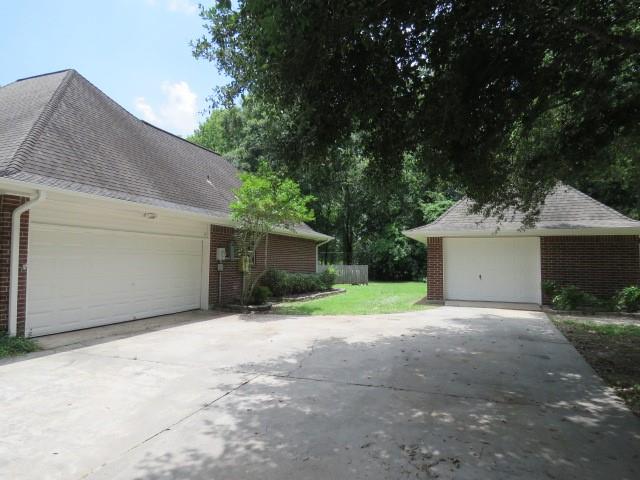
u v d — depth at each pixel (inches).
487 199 310.8
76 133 386.9
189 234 482.3
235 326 383.6
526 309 505.0
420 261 1229.1
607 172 393.4
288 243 729.0
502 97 211.2
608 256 503.5
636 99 246.5
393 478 120.7
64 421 164.2
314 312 483.8
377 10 159.2
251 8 148.0
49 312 323.9
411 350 288.0
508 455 135.2
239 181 685.3
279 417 168.2
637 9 201.6
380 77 183.9
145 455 136.4
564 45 208.5
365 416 169.2
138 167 432.5
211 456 135.3
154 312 432.8
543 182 331.6
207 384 211.9
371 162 236.5
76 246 346.0
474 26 184.4
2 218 282.7
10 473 125.1
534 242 545.0
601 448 140.6
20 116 370.6
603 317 443.2
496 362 256.5
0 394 194.9
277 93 195.9
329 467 127.5
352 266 1065.5
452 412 173.8
